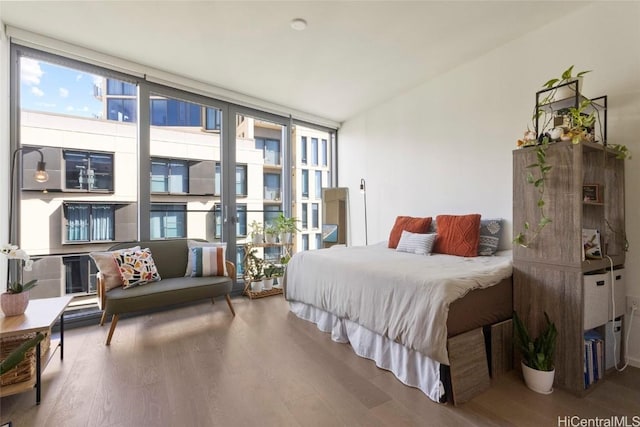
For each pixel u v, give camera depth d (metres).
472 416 1.50
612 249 1.97
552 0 2.10
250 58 2.86
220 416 1.49
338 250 3.11
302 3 2.11
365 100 3.91
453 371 1.60
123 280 2.53
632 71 1.99
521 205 1.96
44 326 1.63
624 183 1.99
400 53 2.80
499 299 1.93
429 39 2.58
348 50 2.74
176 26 2.37
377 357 2.01
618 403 1.60
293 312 3.08
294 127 4.42
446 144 3.22
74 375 1.86
